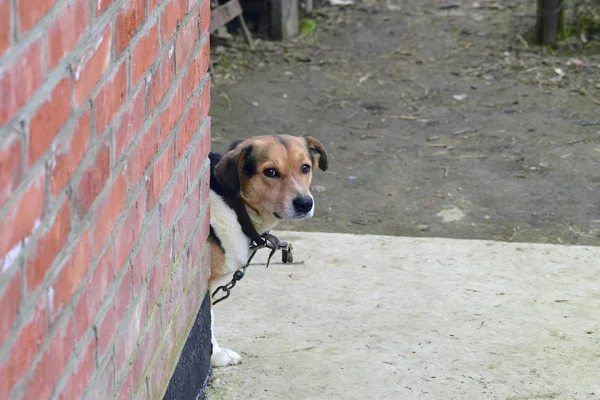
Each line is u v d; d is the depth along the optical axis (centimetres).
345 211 1098
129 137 365
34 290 268
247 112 1401
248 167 631
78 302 311
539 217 1071
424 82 1524
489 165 1225
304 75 1551
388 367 621
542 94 1461
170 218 447
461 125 1361
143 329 406
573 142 1289
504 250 834
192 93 486
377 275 782
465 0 1889
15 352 254
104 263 339
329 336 669
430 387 595
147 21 385
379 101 1455
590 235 1019
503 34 1703
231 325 685
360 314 708
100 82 323
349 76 1551
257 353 640
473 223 1062
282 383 598
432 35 1716
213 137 1302
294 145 651
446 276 782
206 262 561
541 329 682
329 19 1795
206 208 547
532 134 1321
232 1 1614
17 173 250
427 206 1111
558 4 1634
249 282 761
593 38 1650
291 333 674
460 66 1582
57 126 281
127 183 365
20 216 253
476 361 631
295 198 634
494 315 706
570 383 601
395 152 1273
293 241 854
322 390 590
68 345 303
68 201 295
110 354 355
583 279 776
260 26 1734
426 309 717
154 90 402
